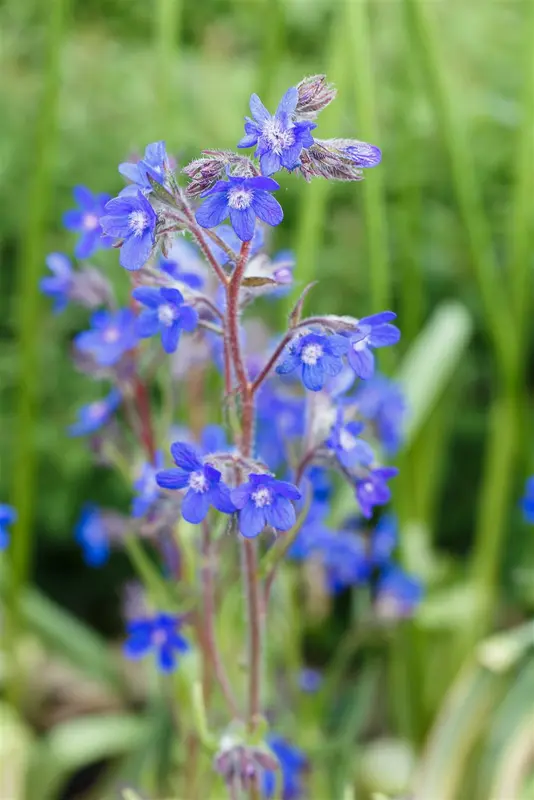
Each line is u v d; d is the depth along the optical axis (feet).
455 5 2.65
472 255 1.81
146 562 1.44
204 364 1.46
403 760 1.88
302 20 2.78
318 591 1.62
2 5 2.68
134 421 1.41
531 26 1.75
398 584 1.64
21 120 2.49
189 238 1.42
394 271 2.48
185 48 2.95
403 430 1.69
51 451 2.25
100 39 2.73
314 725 1.62
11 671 1.82
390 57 2.47
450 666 1.99
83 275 1.43
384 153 2.40
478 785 1.66
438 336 1.94
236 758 1.25
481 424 2.41
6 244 2.45
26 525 1.76
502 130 2.51
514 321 1.88
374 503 1.22
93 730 1.74
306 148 1.09
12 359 2.28
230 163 1.08
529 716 1.66
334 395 1.24
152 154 1.12
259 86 1.71
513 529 2.28
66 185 2.39
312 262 1.69
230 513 1.13
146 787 1.65
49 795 1.71
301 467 1.24
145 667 2.03
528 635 1.72
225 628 1.44
